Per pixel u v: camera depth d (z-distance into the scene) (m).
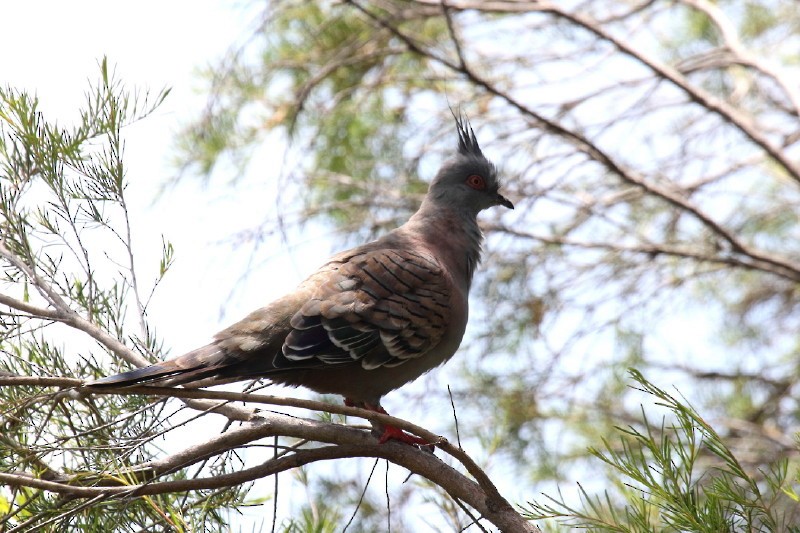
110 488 6.05
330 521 7.14
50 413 6.69
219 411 7.17
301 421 7.15
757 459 13.56
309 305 7.80
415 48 12.23
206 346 7.39
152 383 6.88
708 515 5.46
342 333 7.79
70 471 6.76
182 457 6.67
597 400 14.48
